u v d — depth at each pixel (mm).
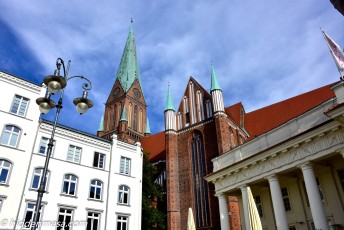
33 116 30734
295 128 21797
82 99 14016
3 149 27562
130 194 36781
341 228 19297
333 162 20719
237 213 37469
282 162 21344
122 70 91875
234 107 59000
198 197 45281
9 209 26203
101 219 32875
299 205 23141
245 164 24469
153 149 70125
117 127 79375
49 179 30297
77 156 33969
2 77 29656
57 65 13477
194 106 53594
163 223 45344
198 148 49156
